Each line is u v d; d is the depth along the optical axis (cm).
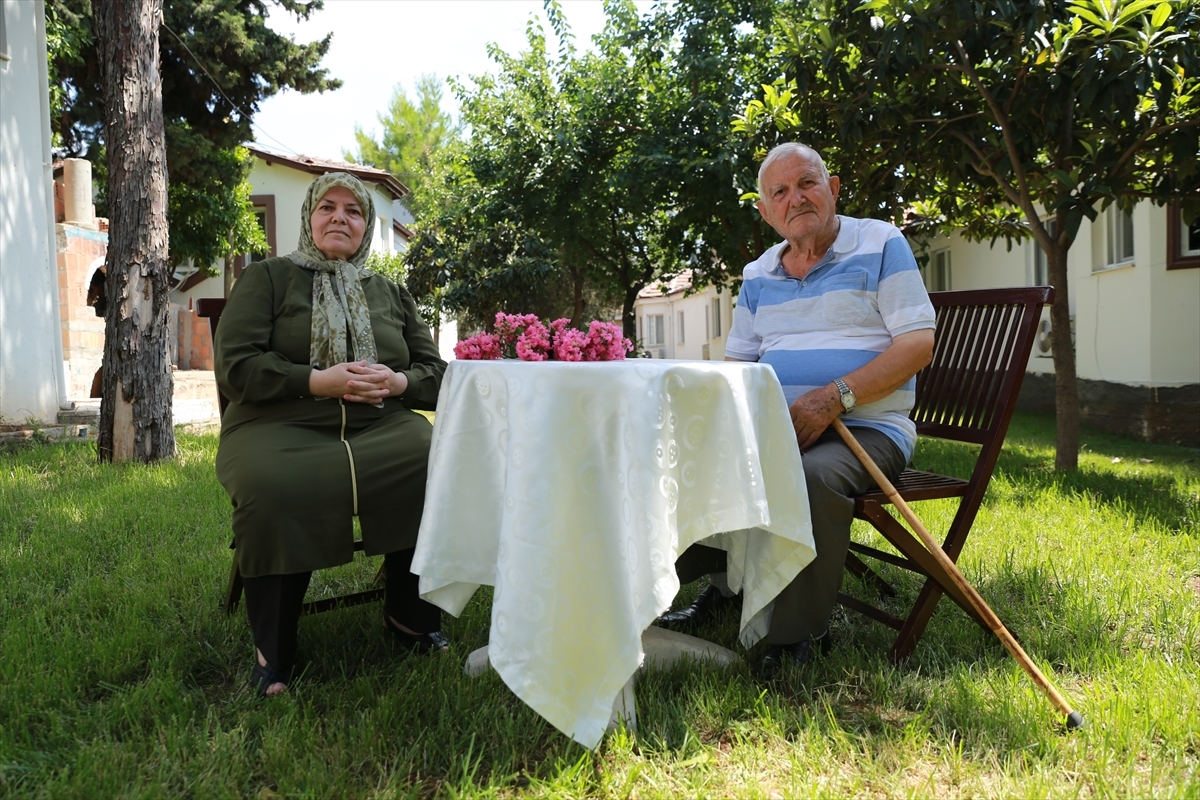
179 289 1981
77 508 424
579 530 184
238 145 1616
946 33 507
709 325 2750
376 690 219
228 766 178
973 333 287
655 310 3350
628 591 182
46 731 195
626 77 1212
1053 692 203
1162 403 867
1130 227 954
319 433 248
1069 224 530
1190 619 265
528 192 1262
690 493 203
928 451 687
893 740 193
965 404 283
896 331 265
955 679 223
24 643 235
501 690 214
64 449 659
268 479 218
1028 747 188
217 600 282
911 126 572
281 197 2120
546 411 186
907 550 244
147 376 603
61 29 1208
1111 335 965
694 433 203
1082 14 461
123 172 597
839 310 277
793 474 221
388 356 269
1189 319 862
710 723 203
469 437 206
